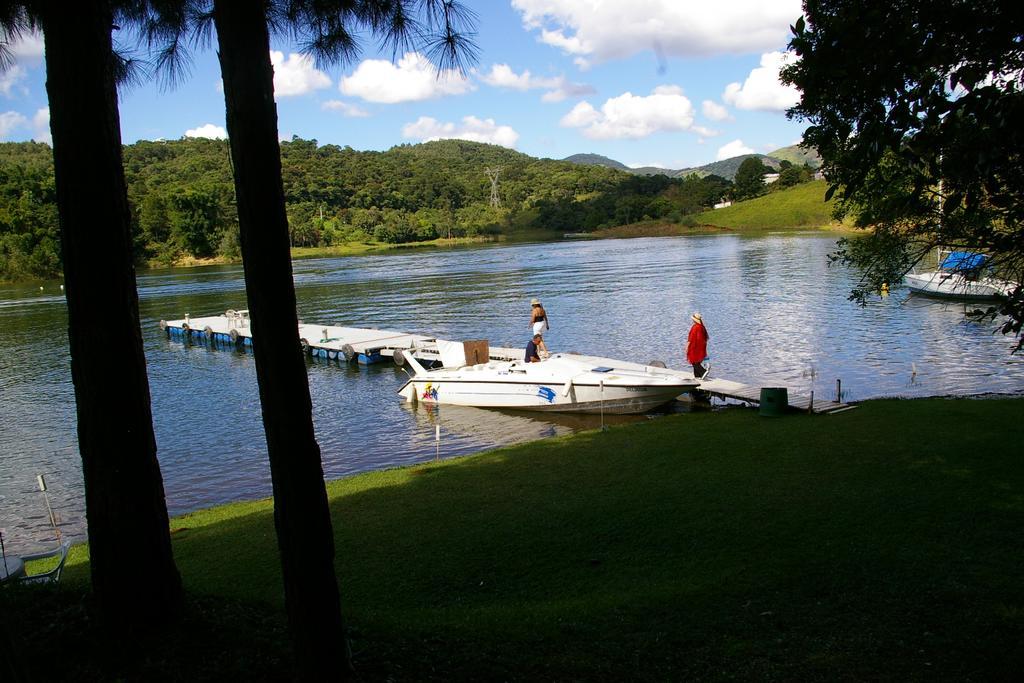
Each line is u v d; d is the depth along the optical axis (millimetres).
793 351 25625
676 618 6148
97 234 5293
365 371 27328
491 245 127938
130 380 5434
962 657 5227
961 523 7891
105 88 5293
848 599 6297
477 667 5227
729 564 7359
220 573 8258
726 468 10914
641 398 18562
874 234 10250
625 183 181125
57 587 6539
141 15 6711
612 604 6531
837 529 8023
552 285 52438
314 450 4703
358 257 109750
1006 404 14266
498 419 19484
